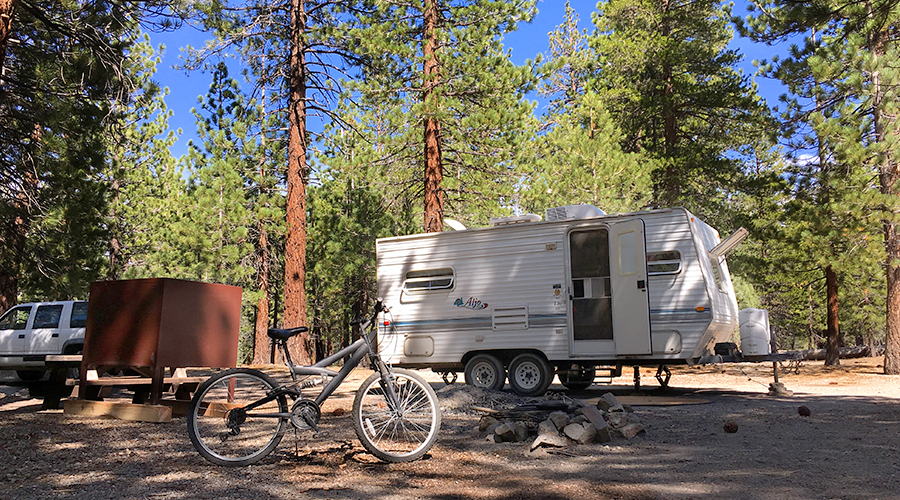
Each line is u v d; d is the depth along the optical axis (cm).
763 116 1662
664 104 2327
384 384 513
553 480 436
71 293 1195
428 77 1630
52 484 420
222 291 816
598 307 995
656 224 973
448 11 1700
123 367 786
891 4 1294
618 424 614
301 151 1941
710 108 2383
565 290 1005
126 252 2720
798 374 1527
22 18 1006
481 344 1048
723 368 1773
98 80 1051
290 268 1900
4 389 1120
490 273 1056
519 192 1802
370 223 2620
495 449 547
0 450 539
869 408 815
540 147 2106
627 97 2495
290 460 502
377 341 1117
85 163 1106
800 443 563
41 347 1177
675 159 2323
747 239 2370
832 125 1429
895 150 1357
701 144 2430
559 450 540
